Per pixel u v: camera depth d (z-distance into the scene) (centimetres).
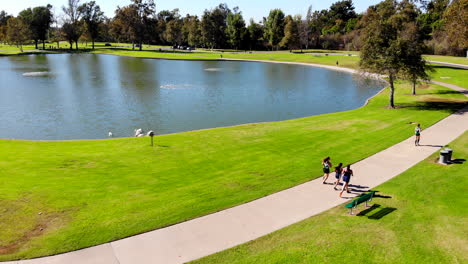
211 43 14988
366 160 2133
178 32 16250
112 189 1705
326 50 13550
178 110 4175
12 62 10088
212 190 1698
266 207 1523
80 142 2630
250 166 2042
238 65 9762
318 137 2681
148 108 4256
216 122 3678
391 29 3819
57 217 1424
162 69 8581
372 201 1586
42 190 1662
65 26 14475
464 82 5481
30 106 4306
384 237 1291
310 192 1678
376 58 3800
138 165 2064
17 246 1229
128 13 14225
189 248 1228
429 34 10719
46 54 13288
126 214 1454
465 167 1991
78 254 1192
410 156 2195
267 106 4503
